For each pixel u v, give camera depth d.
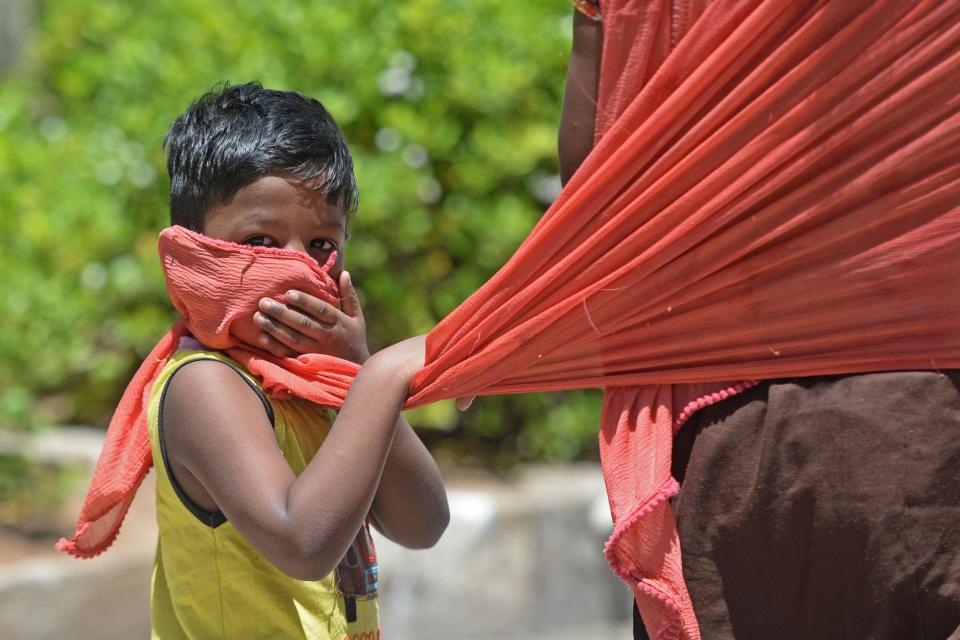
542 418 16.23
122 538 13.39
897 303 4.74
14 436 14.90
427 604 13.77
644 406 5.05
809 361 4.85
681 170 4.83
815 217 4.75
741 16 4.74
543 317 5.02
